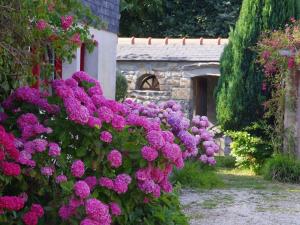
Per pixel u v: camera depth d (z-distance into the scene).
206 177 9.33
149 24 22.09
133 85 15.17
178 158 4.43
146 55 15.05
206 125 10.29
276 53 10.47
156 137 4.30
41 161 3.97
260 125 11.48
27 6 4.26
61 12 4.77
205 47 15.41
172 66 14.95
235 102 11.73
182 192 8.70
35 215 3.79
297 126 10.73
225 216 7.07
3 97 4.76
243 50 11.65
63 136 4.21
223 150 13.83
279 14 11.50
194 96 15.33
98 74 10.39
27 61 4.54
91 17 5.13
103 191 4.19
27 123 4.22
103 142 4.25
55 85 4.45
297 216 7.20
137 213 4.62
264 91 11.58
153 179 4.41
